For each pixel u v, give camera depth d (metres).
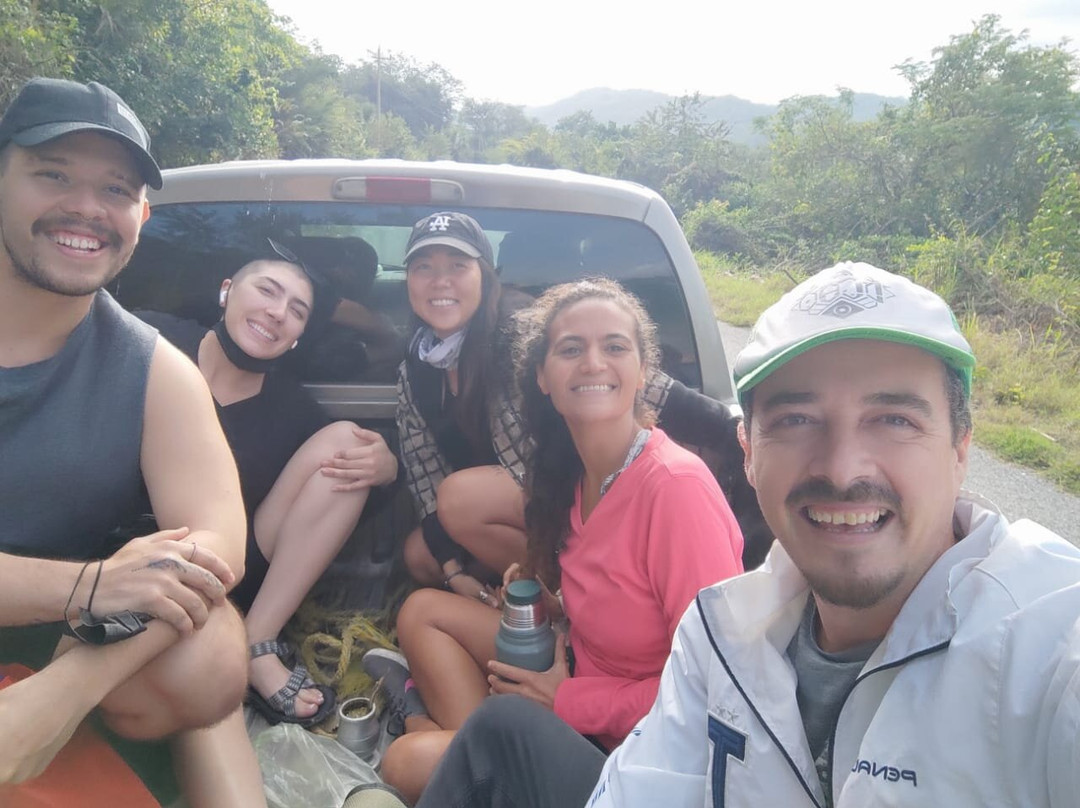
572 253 2.70
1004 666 0.96
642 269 2.71
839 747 1.12
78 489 1.86
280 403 2.65
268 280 2.45
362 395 2.77
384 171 2.61
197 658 1.68
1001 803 0.96
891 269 15.19
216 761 1.83
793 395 1.13
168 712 1.70
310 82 44.69
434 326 2.49
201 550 1.73
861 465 1.09
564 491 2.15
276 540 2.62
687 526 1.84
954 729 0.98
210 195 2.59
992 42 21.64
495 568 2.72
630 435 2.02
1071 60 20.56
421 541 2.78
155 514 1.95
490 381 2.53
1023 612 0.97
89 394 1.86
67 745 1.65
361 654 2.60
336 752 2.19
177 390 1.95
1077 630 0.93
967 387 1.13
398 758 2.09
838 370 1.11
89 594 1.61
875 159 22.98
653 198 2.68
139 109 18.91
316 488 2.57
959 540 1.16
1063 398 7.34
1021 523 1.10
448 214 2.46
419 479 2.74
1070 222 11.92
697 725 1.41
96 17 17.50
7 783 1.45
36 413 1.81
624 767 1.43
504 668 2.10
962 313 10.73
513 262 2.69
